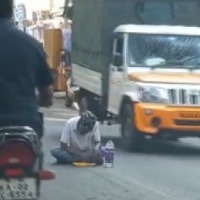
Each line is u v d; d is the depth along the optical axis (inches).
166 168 818.2
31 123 392.8
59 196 638.5
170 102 928.3
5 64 390.9
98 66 1060.5
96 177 746.8
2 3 400.5
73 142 820.6
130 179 737.0
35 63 398.0
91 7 1115.9
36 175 380.8
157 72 967.0
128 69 970.1
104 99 1045.2
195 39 1010.1
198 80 946.7
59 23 2085.4
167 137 954.7
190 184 713.6
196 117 928.3
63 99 1818.4
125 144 961.5
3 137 376.8
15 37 394.9
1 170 376.2
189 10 1072.8
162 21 1063.6
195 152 973.2
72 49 1230.3
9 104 390.9
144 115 926.4
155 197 641.6
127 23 1056.8
